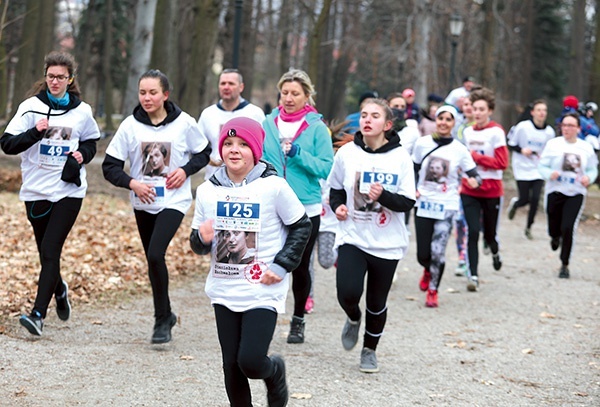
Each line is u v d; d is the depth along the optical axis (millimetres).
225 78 11305
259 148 6387
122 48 62344
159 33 27531
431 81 42469
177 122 9281
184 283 13281
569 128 15070
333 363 9031
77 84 9391
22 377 7688
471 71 47875
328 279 14508
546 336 10812
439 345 10148
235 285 6375
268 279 6281
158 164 9219
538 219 24781
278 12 47406
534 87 61312
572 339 10672
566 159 15109
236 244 6375
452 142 12297
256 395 7691
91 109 9430
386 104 8664
